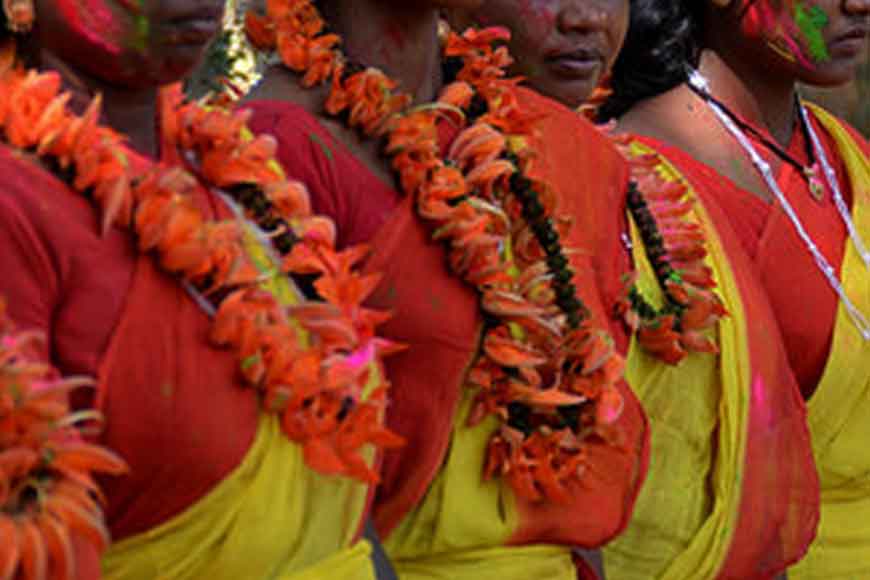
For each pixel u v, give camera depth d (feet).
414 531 12.24
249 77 18.49
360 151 11.96
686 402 14.33
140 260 9.37
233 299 9.61
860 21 16.37
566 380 12.63
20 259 8.98
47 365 8.71
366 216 11.80
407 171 11.93
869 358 16.25
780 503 14.76
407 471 12.00
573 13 14.06
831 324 16.08
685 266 14.35
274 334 9.77
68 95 9.37
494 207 12.28
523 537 12.44
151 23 9.66
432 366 11.93
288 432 9.90
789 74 16.47
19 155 9.18
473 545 12.32
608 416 12.58
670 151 15.90
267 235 10.27
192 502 9.59
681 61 16.37
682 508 14.28
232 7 18.38
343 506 10.48
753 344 14.69
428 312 11.87
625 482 13.00
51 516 8.54
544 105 13.43
